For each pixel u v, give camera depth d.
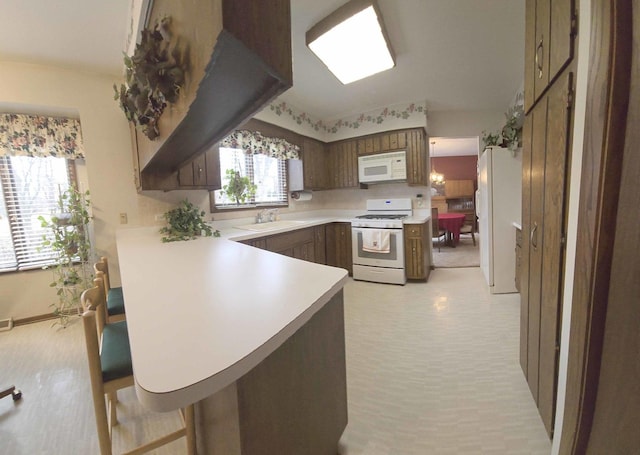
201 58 0.69
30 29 1.99
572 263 1.03
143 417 1.55
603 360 0.64
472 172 8.23
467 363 1.94
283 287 1.08
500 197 3.15
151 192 2.82
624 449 0.58
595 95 0.63
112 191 2.68
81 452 1.33
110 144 2.67
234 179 3.21
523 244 1.68
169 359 0.60
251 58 0.64
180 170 2.43
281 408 0.90
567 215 1.11
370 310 2.89
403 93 3.57
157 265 1.48
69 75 2.54
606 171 0.60
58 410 1.62
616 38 0.56
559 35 1.10
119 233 2.67
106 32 2.07
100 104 2.64
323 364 1.15
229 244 2.15
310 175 4.23
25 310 2.84
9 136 2.66
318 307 0.96
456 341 2.23
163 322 0.79
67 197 2.80
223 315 0.83
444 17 2.13
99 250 2.64
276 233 3.04
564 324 1.09
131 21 1.76
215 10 0.59
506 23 2.21
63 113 2.76
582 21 0.94
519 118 2.95
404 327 2.50
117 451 1.34
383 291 3.46
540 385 1.41
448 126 4.25
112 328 1.33
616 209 0.60
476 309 2.82
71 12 1.84
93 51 2.30
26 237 2.89
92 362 0.96
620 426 0.59
